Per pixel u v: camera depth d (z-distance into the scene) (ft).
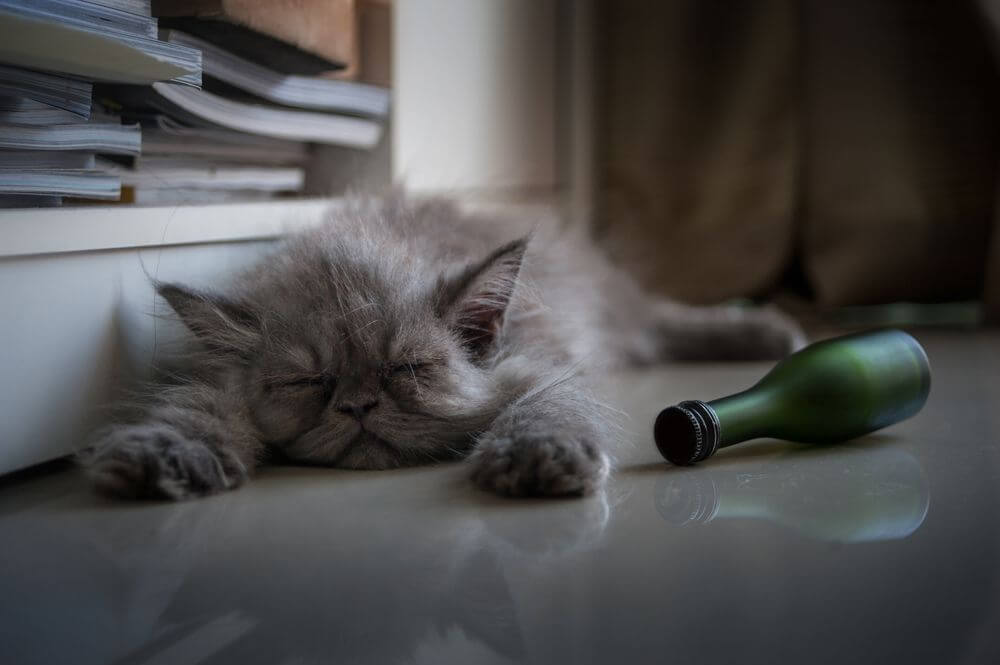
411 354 1.47
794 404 1.49
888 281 2.64
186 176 1.70
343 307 1.49
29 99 1.37
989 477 1.40
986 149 2.60
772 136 2.72
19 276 1.38
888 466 1.45
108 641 1.02
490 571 1.14
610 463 1.41
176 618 1.06
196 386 1.52
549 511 1.31
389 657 0.99
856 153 2.65
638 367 2.26
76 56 1.34
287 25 1.67
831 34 2.64
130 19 1.40
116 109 1.59
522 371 1.55
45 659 1.00
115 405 1.51
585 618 1.05
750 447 1.56
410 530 1.25
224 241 1.70
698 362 2.32
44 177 1.40
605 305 2.17
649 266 2.83
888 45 2.61
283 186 1.94
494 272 1.52
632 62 2.90
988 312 2.53
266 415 1.49
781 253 2.74
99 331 1.49
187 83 1.49
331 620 1.05
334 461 1.50
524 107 2.77
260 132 1.79
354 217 1.76
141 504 1.36
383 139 2.11
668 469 1.46
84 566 1.17
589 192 2.96
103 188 1.50
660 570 1.13
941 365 2.08
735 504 1.32
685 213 2.87
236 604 1.09
